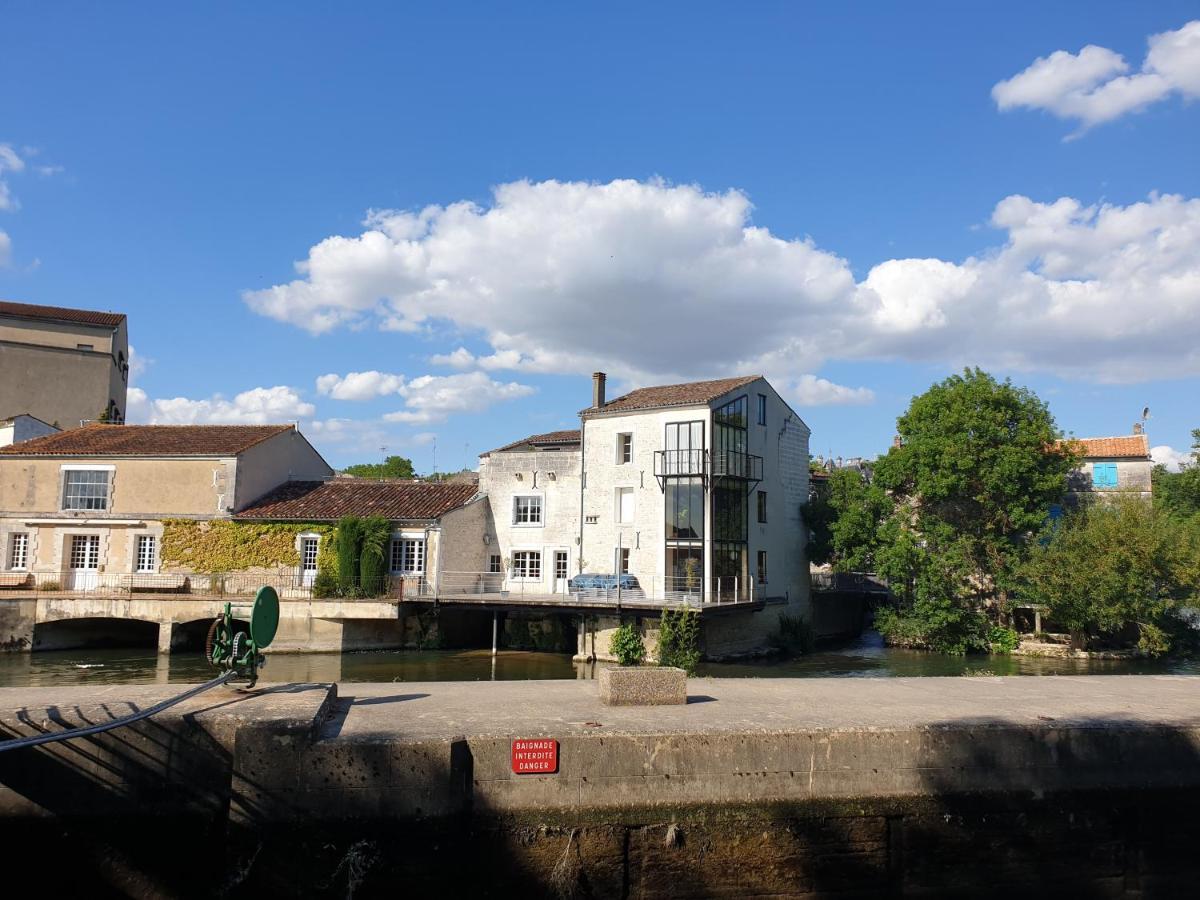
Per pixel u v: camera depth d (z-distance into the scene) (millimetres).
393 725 9992
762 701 11961
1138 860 10422
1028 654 34938
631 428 35188
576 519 36375
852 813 9844
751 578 35062
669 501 33750
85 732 8234
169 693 10797
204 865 9328
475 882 9148
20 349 45312
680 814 9539
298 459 41000
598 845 9352
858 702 12008
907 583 37094
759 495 36812
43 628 30969
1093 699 12656
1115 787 10492
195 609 30312
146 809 9367
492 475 37812
